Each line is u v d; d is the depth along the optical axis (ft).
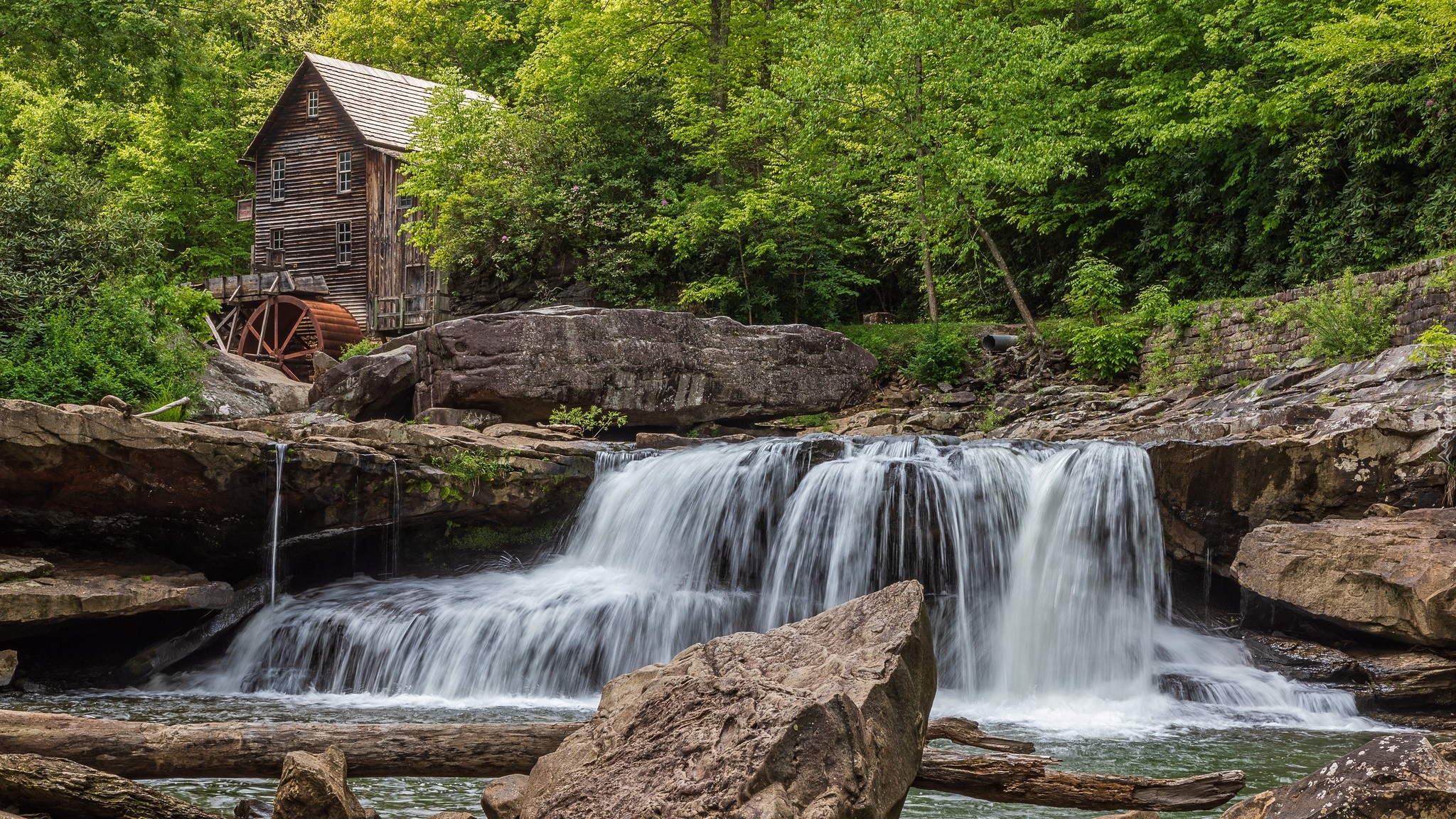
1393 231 61.52
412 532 45.62
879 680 12.35
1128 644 37.32
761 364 65.00
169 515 38.86
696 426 63.57
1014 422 60.44
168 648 37.40
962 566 39.60
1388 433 36.88
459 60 139.74
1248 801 12.24
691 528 44.04
